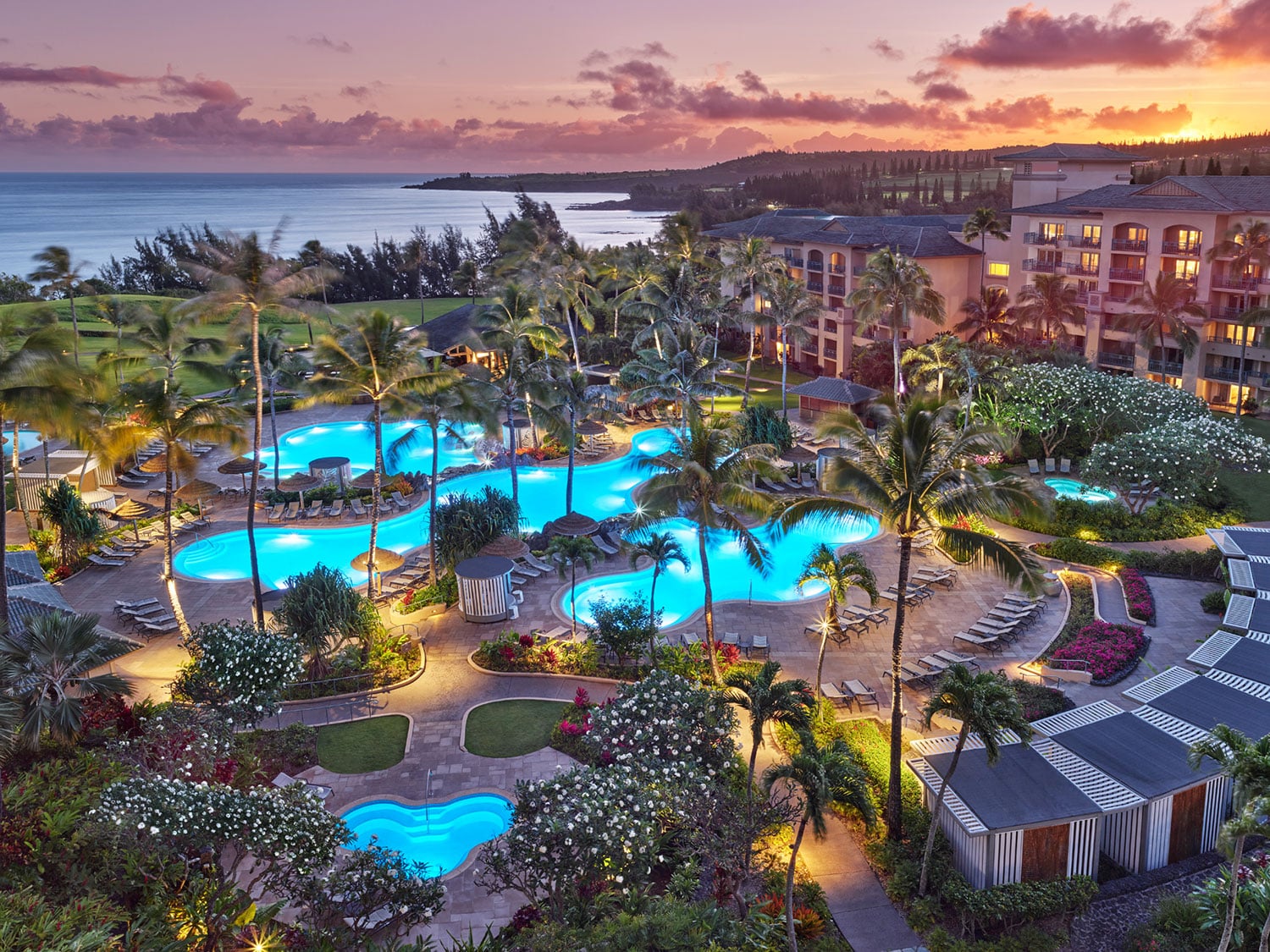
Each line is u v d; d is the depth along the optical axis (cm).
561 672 3231
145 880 2031
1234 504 4462
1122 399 4881
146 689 3142
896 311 5975
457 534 4056
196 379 7394
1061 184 8188
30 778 2366
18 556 3716
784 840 2417
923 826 2366
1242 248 5903
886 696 3030
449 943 2050
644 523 3138
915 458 2233
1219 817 2362
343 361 3741
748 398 6644
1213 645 2930
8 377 2719
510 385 4569
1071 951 2055
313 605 3148
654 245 10081
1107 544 4112
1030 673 3083
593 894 2019
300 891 1994
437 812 2523
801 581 3000
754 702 2170
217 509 4975
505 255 10075
